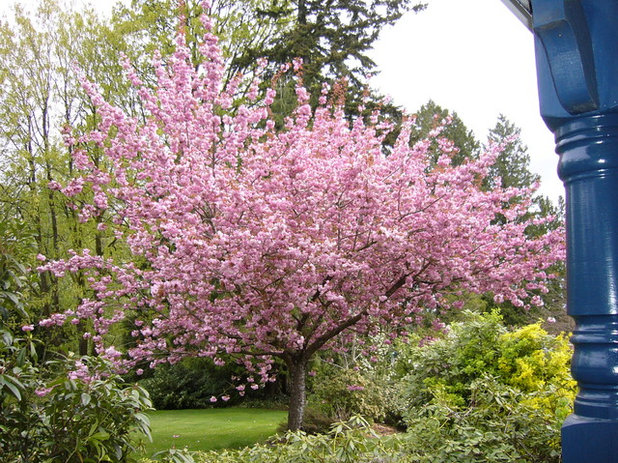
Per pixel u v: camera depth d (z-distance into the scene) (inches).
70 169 476.4
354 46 646.5
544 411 148.9
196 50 510.3
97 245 496.4
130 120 289.4
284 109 590.9
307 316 282.7
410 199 276.7
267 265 255.1
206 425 447.2
